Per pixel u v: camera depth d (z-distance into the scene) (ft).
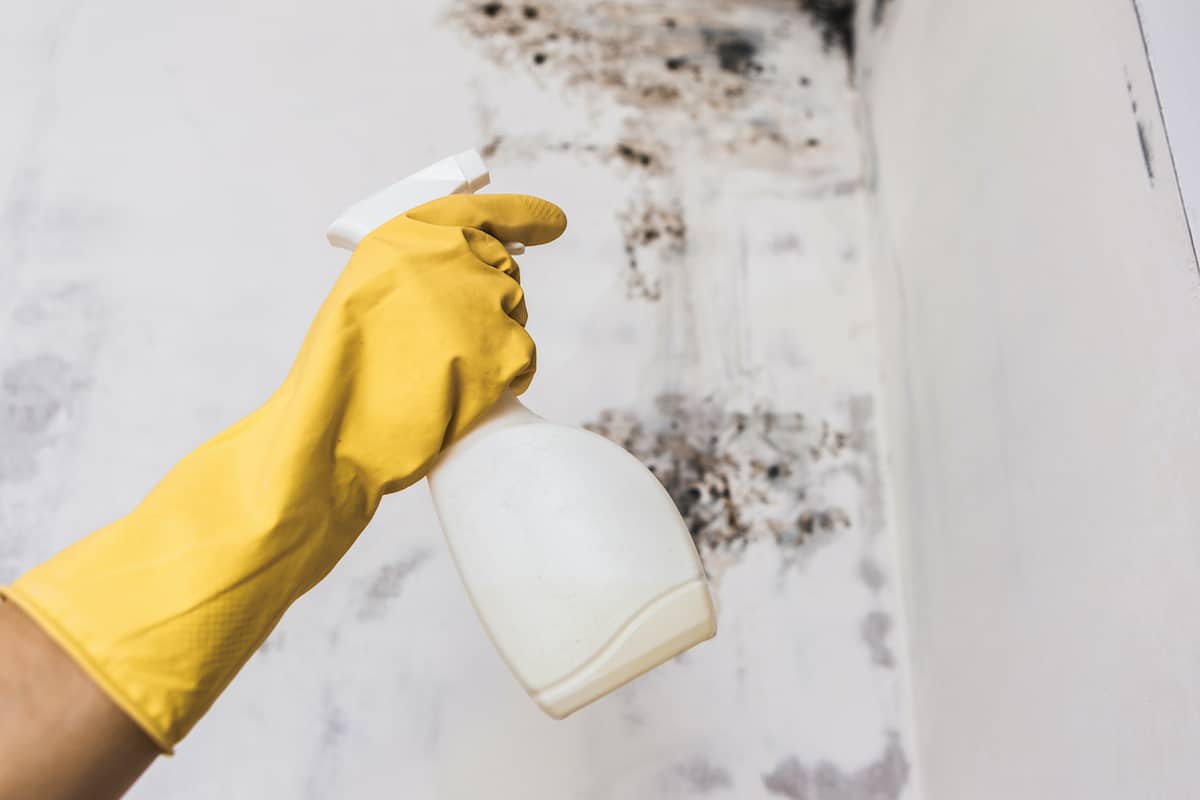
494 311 1.80
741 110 3.80
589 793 2.91
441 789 2.86
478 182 2.07
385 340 1.71
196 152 3.41
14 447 3.01
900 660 3.20
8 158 3.29
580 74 3.74
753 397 3.42
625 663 1.56
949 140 2.92
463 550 1.68
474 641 3.00
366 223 1.98
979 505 2.66
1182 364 1.74
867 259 3.67
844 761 3.06
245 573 1.44
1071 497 2.14
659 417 3.34
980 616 2.64
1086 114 2.09
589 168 3.61
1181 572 1.73
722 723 3.04
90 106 3.40
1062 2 2.21
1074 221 2.15
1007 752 2.46
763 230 3.65
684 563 1.61
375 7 3.71
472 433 1.75
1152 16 1.88
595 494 1.63
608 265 3.49
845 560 3.28
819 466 3.37
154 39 3.52
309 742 2.86
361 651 2.96
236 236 3.33
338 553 1.65
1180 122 1.81
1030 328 2.35
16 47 3.43
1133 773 1.89
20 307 3.14
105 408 3.08
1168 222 1.79
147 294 3.22
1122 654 1.93
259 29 3.60
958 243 2.83
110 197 3.30
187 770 2.79
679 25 3.88
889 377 3.43
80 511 2.97
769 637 3.15
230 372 3.18
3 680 1.26
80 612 1.32
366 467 1.67
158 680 1.32
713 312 3.50
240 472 1.56
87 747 1.26
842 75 3.95
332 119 3.53
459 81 3.66
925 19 3.14
